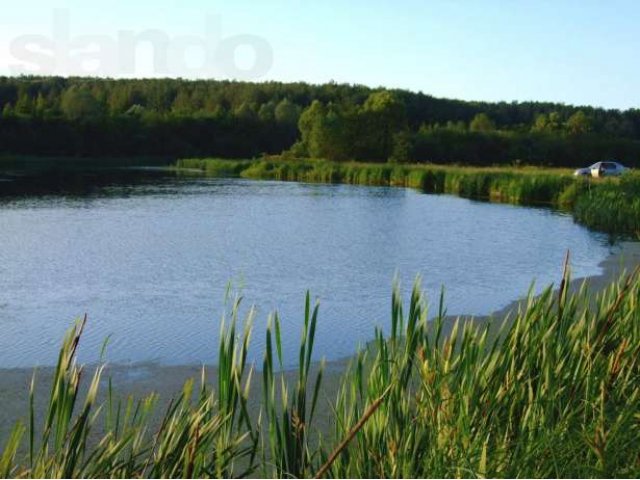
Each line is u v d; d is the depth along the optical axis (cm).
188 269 1308
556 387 365
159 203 2703
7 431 518
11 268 1295
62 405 273
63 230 1844
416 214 2409
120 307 995
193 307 1001
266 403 323
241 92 10244
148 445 435
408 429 331
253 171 5028
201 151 7706
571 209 2662
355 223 2109
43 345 800
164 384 648
